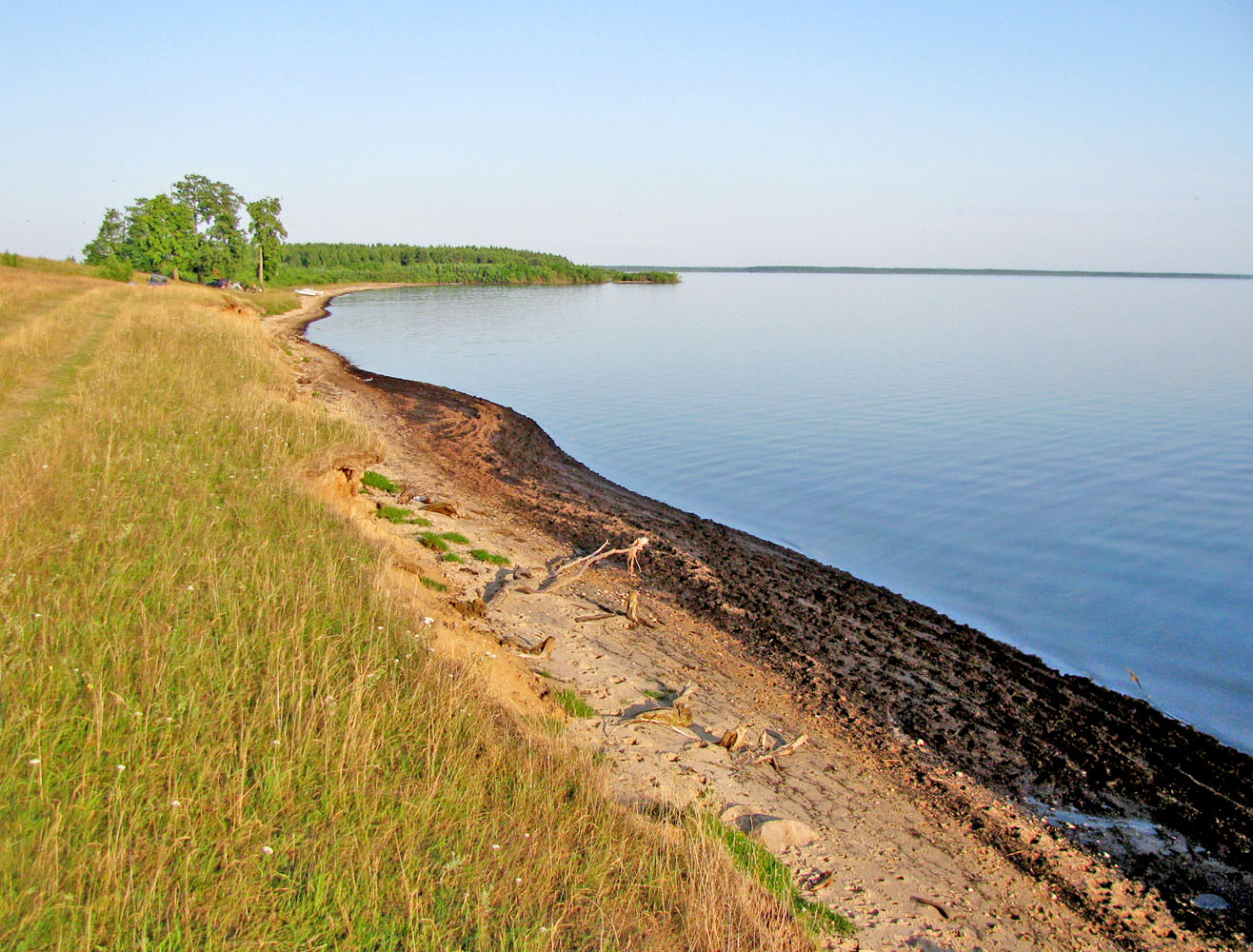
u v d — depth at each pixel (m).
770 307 114.81
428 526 16.25
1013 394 40.66
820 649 13.24
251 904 4.92
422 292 159.62
